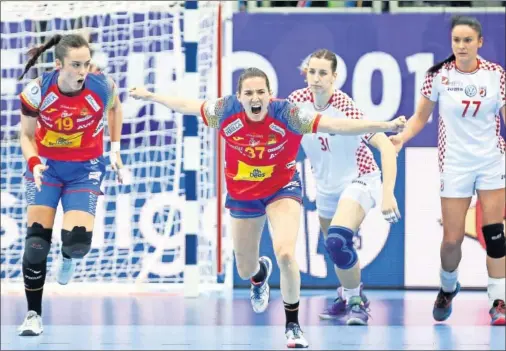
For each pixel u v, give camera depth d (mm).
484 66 19953
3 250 25859
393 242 24844
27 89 17766
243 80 16422
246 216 17719
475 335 18844
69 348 17328
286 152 17219
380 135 18672
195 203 23656
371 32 24500
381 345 17688
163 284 25688
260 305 19594
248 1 25688
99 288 25016
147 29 25672
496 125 20109
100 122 18500
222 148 25266
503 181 20047
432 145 24578
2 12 25891
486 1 25734
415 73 24484
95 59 25750
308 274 25016
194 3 23297
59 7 26109
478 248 24766
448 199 20000
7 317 21141
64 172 18406
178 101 17391
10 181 25859
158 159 25703
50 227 18500
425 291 24766
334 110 19203
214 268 25953
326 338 18453
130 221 25594
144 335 18781
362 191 19344
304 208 24875
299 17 24578
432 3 25656
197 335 18781
